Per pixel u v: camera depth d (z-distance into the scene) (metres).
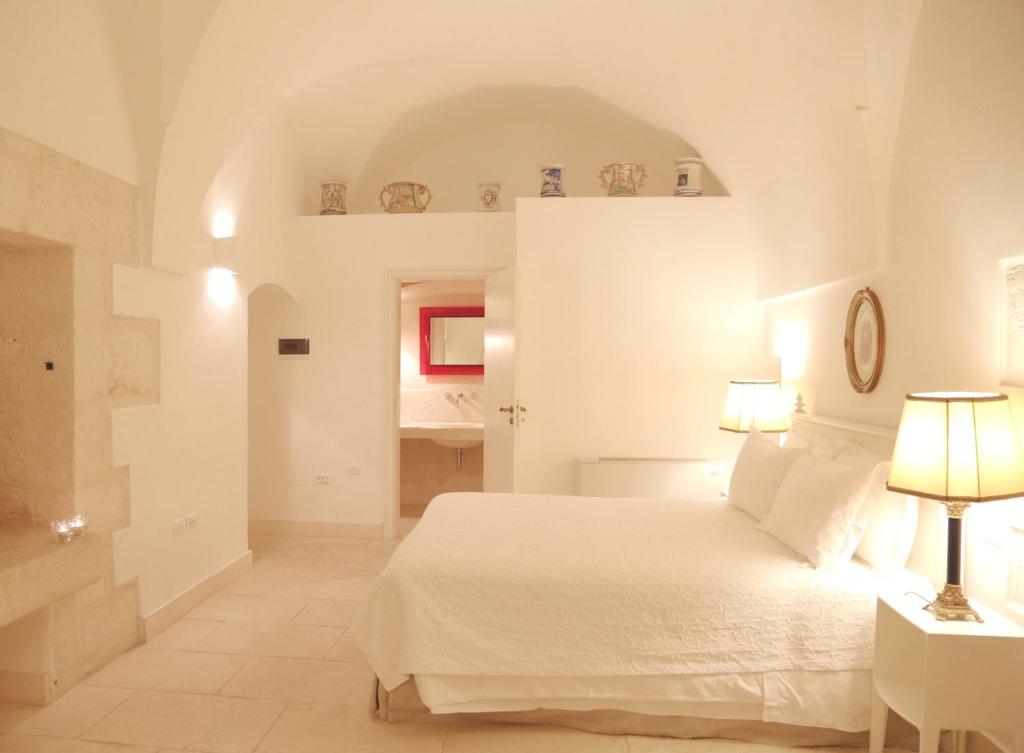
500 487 4.78
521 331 4.69
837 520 2.49
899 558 2.50
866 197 2.92
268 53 3.35
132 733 2.44
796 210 3.70
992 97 2.15
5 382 2.79
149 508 3.28
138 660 3.02
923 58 2.54
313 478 5.18
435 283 6.39
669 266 4.66
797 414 3.94
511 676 2.41
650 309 4.68
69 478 2.77
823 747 2.42
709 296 4.66
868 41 2.68
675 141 4.86
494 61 4.38
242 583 4.07
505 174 5.58
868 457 2.81
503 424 4.72
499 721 2.54
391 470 5.12
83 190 2.78
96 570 2.67
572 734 2.48
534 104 5.15
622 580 2.44
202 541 3.79
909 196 2.69
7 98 2.36
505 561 2.55
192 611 3.61
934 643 1.88
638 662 2.39
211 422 3.88
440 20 3.75
